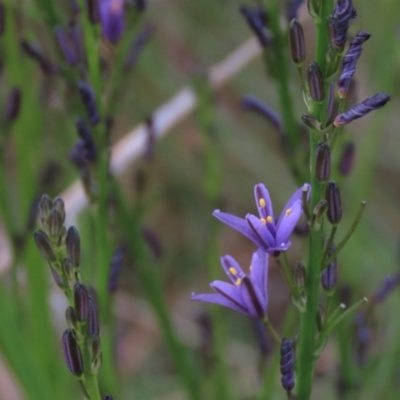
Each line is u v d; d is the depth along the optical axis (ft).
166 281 4.02
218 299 2.14
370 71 3.43
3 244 2.99
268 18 2.39
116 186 2.50
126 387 3.34
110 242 2.44
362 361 2.50
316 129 2.09
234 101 4.66
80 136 2.35
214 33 4.43
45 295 2.56
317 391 3.26
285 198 3.90
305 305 2.13
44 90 2.61
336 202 2.10
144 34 2.46
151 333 3.86
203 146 2.73
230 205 4.13
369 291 3.37
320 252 2.11
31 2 2.51
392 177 4.28
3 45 2.56
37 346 2.56
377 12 3.14
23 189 2.57
